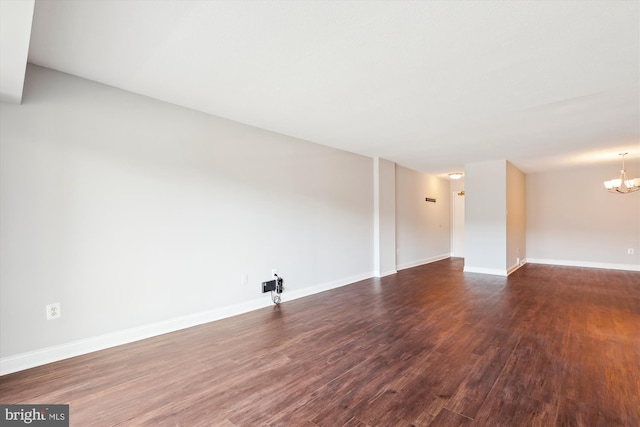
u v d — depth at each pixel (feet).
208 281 11.09
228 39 6.57
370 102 10.09
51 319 7.99
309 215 15.05
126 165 9.23
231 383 7.02
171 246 10.17
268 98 9.77
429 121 11.94
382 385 6.91
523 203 24.93
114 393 6.63
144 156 9.60
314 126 12.67
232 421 5.73
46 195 7.92
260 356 8.38
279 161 13.62
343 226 17.08
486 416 5.80
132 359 8.17
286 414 5.92
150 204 9.71
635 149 16.70
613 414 5.80
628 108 10.50
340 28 6.18
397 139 14.71
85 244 8.50
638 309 12.39
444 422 5.64
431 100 9.87
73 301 8.31
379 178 19.29
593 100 9.83
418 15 5.76
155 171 9.83
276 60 7.45
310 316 11.73
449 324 10.79
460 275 19.83
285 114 11.23
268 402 6.31
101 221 8.78
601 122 12.00
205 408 6.12
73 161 8.32
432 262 25.62
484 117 11.50
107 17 5.81
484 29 6.20
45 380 7.11
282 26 6.12
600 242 22.58
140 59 7.45
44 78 7.90
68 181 8.24
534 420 5.66
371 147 16.44
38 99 7.81
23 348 7.61
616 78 8.30
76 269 8.36
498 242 19.99
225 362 8.04
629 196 21.63
